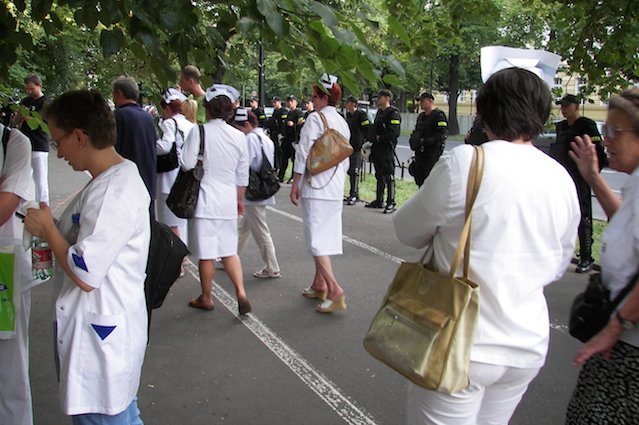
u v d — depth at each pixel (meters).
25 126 8.55
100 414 2.22
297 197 5.13
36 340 4.53
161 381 3.93
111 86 4.68
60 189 11.83
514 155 1.89
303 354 4.38
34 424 3.36
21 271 2.63
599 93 5.84
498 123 1.92
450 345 1.82
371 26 2.15
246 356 4.33
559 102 6.57
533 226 1.86
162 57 2.24
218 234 4.91
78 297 2.18
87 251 2.07
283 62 2.36
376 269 6.67
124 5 1.90
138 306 2.29
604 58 5.27
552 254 1.92
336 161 4.95
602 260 2.21
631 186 2.13
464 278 1.87
